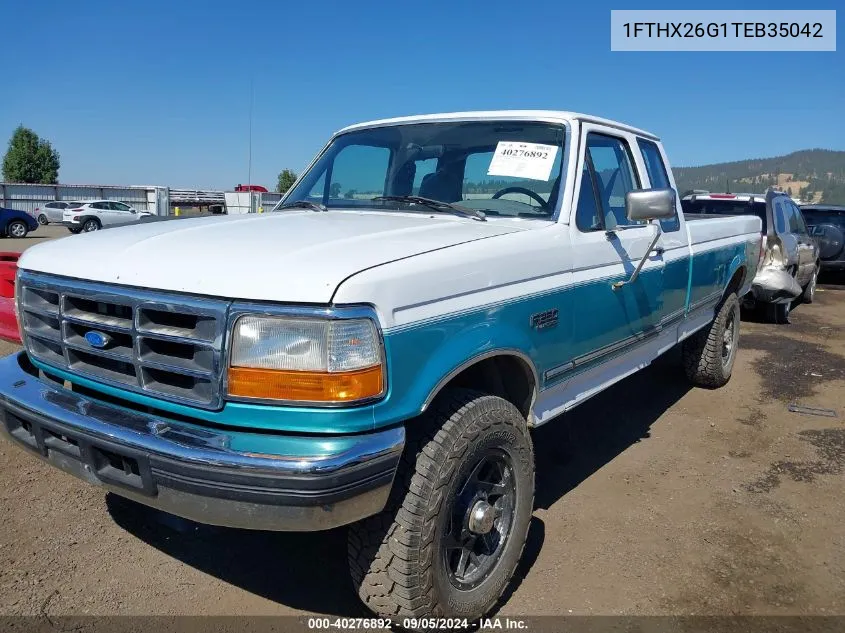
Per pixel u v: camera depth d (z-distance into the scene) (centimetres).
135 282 245
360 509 223
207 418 230
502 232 302
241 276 226
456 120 397
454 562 275
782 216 1007
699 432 517
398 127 416
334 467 213
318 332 217
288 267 229
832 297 1312
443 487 249
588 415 553
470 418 261
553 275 317
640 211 331
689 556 339
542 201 345
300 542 344
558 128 363
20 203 4306
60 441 259
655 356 465
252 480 212
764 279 935
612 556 339
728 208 976
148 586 300
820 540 357
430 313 245
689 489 416
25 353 320
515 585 313
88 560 317
